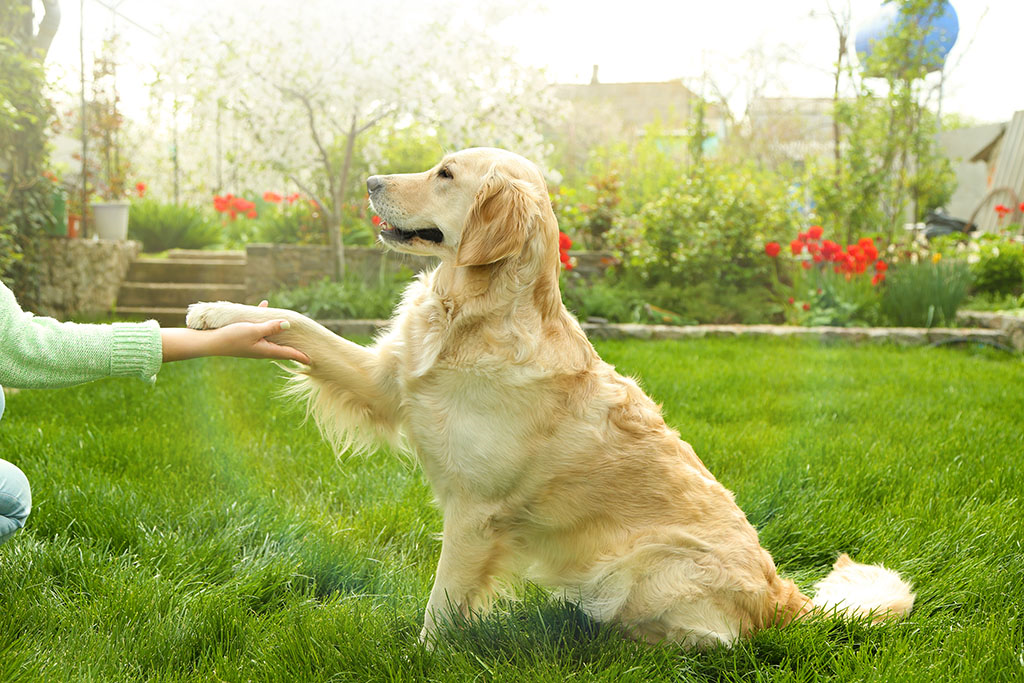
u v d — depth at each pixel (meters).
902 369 6.61
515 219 2.36
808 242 9.70
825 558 3.04
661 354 6.97
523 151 9.53
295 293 8.28
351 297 8.30
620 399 2.44
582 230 10.49
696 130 11.52
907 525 3.11
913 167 11.52
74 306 8.59
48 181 8.08
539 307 2.41
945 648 2.23
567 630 2.35
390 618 2.44
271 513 3.02
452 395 2.33
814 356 7.25
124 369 2.01
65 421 4.18
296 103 8.95
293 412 4.55
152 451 3.68
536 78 9.60
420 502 3.29
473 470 2.31
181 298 9.54
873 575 2.60
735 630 2.30
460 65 8.92
